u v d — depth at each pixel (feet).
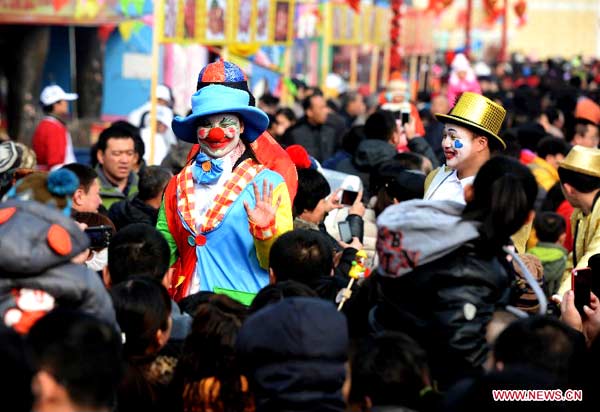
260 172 27.55
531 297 25.46
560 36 278.05
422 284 20.43
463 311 20.06
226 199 27.20
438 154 62.54
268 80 89.71
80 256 22.06
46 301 19.03
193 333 20.31
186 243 27.63
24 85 75.10
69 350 15.60
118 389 19.48
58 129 52.70
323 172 36.68
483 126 28.32
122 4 61.57
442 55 176.76
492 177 20.44
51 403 15.61
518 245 26.84
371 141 43.19
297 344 17.69
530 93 84.94
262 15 58.95
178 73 81.15
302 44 105.60
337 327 17.97
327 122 63.82
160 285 21.20
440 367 20.44
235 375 20.02
